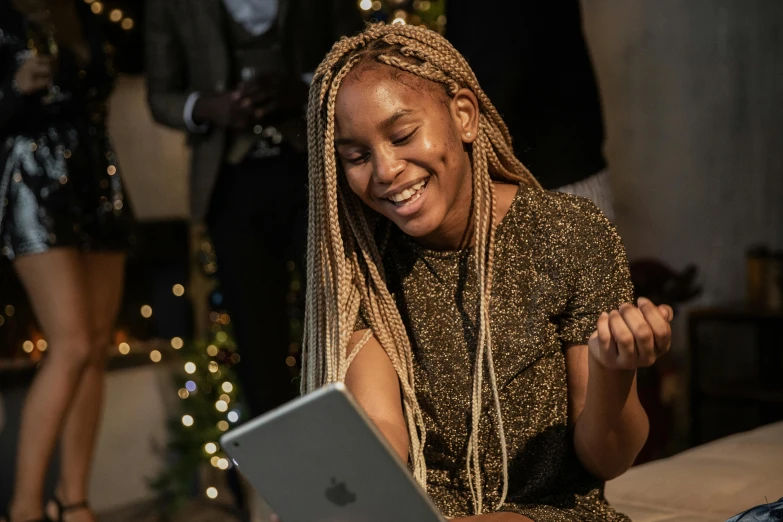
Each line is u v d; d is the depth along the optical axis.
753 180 3.56
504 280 1.37
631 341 1.10
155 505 3.54
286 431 0.94
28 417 2.68
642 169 3.79
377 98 1.22
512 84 2.14
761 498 1.63
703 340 3.68
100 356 2.90
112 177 2.89
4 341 3.52
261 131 2.71
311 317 1.38
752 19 3.53
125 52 3.71
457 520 1.15
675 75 3.69
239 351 2.84
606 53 3.84
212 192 2.78
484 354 1.34
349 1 2.90
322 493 0.98
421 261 1.40
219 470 3.62
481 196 1.33
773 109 3.51
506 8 2.15
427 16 3.22
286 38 2.79
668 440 3.13
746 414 3.52
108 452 3.48
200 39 2.79
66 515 2.78
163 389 3.65
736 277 3.61
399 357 1.36
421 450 1.33
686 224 3.71
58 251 2.69
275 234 2.80
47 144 2.72
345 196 1.37
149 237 4.16
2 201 2.70
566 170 2.24
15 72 2.65
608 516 1.35
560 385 1.37
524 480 1.37
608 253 1.36
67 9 2.77
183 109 2.75
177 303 4.16
